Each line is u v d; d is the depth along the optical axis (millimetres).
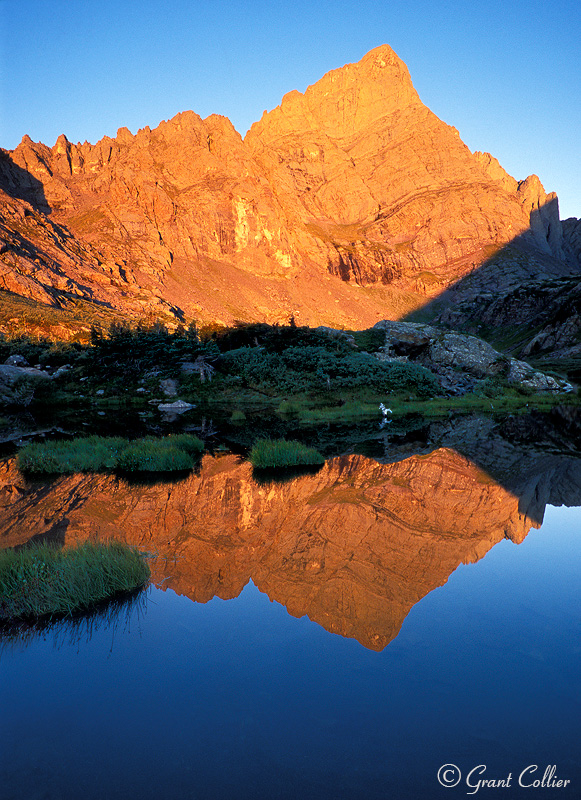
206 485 14445
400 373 51156
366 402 47344
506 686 4605
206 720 4199
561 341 113062
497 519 10555
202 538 9430
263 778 3557
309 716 4258
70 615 6426
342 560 8133
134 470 16766
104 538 9477
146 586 7258
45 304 144000
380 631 5766
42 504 12367
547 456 19469
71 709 4434
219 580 7410
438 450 21266
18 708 4504
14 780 3586
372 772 3521
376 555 8367
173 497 12984
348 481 14688
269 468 17094
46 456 17625
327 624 5996
